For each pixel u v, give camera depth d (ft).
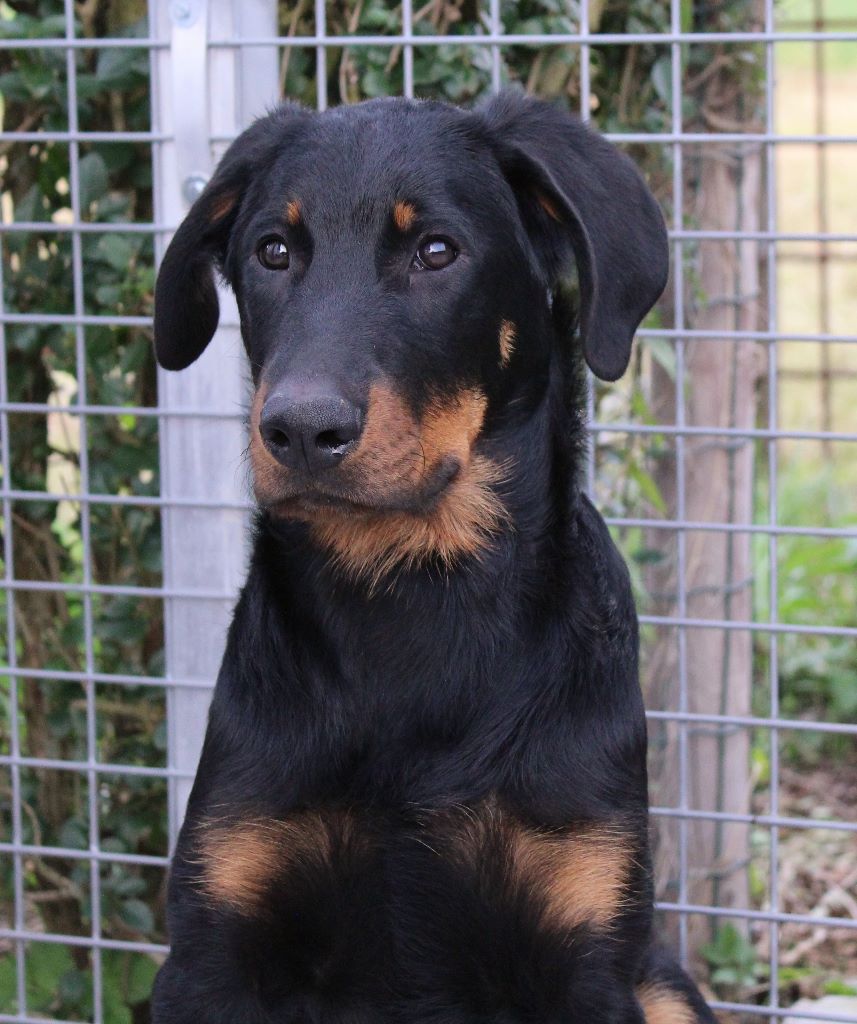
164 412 5.62
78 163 5.78
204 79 5.53
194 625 5.68
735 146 6.06
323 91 5.62
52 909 6.11
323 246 4.89
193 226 5.15
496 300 4.98
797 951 6.29
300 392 4.71
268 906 4.98
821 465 9.09
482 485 5.04
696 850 6.17
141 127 5.88
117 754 6.06
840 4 14.28
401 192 4.90
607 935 4.95
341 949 5.00
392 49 5.78
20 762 5.80
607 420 6.20
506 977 5.00
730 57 6.00
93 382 5.91
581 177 4.99
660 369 6.11
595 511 5.23
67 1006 6.03
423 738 5.00
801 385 10.42
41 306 5.95
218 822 4.98
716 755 6.17
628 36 5.47
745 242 6.09
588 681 5.02
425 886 4.97
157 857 5.91
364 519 4.90
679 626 5.69
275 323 4.92
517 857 4.95
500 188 5.01
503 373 5.02
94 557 6.02
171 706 5.74
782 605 7.47
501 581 5.04
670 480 6.15
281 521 5.10
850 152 14.46
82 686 6.02
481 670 5.01
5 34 5.78
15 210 5.93
